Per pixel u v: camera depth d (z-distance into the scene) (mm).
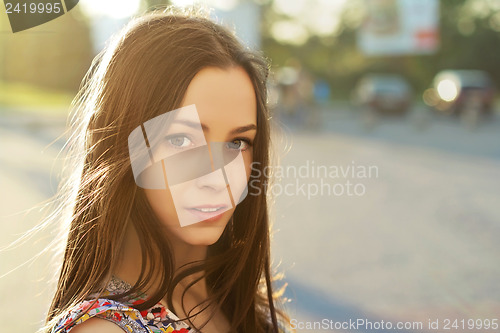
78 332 719
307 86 15586
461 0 39125
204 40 796
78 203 819
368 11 33312
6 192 6430
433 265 4281
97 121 798
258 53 858
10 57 20391
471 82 19812
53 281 933
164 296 853
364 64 40062
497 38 38750
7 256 3412
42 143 11414
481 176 8828
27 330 2783
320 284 3785
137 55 782
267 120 882
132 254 810
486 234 5215
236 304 1014
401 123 19359
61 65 19734
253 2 6785
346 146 12180
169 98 766
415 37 33031
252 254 1003
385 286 3762
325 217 5734
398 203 6652
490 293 3637
